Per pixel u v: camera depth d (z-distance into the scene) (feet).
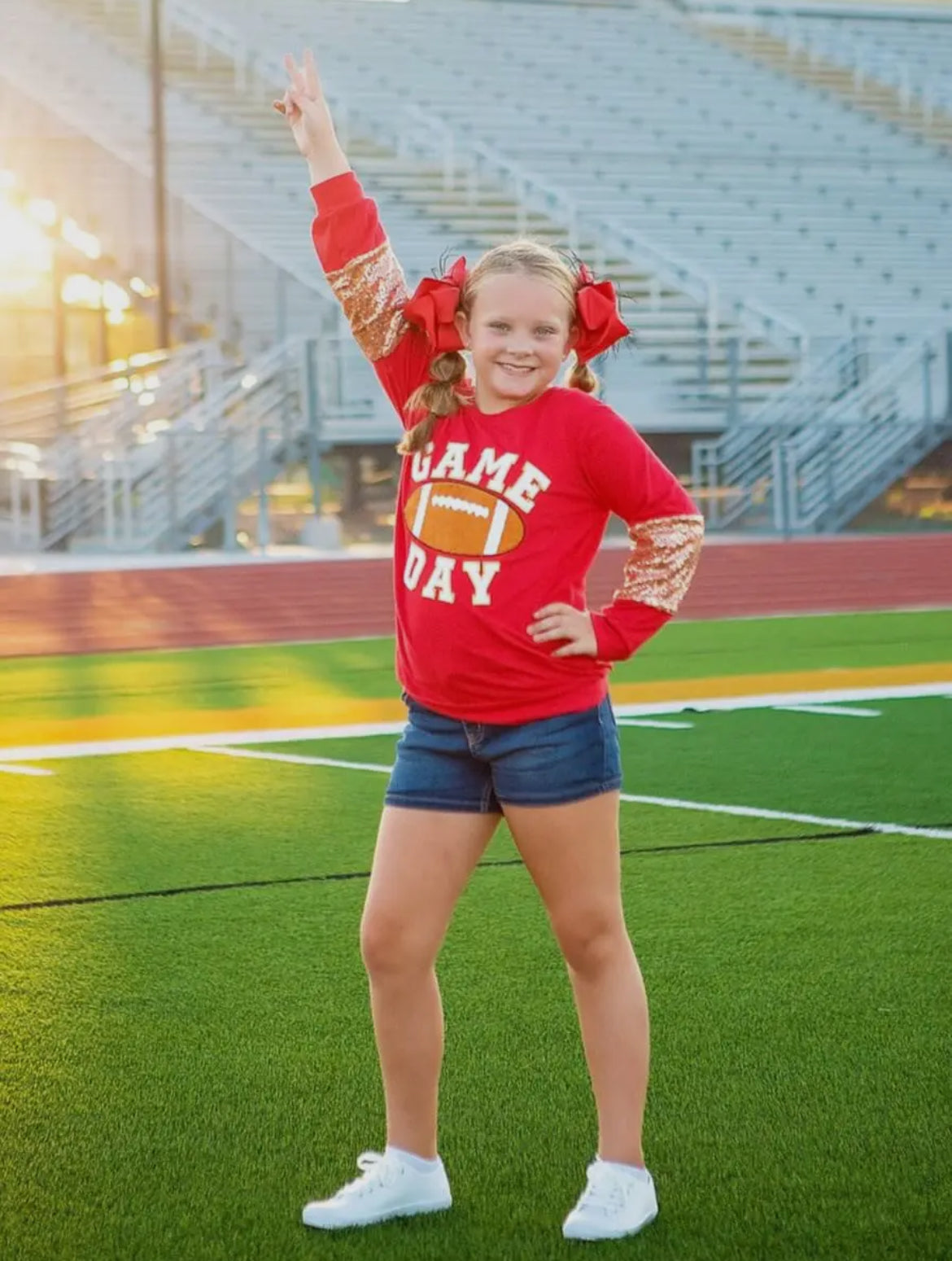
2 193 104.58
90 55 116.98
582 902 12.14
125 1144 13.47
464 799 12.14
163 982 17.63
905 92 131.64
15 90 110.11
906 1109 14.07
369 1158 12.77
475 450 11.86
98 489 80.53
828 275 106.83
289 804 26.68
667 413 91.45
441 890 12.16
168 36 120.88
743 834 24.30
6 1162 13.12
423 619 11.93
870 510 87.51
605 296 12.06
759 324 99.19
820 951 18.61
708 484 86.94
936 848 23.41
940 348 89.86
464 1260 11.57
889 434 86.94
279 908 20.56
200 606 58.34
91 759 30.81
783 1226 12.02
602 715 12.09
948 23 148.56
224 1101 14.39
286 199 104.88
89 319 110.22
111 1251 11.68
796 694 38.19
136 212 102.78
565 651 11.71
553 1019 16.42
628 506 11.75
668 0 141.59
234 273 100.01
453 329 11.96
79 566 69.26
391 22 130.52
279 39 125.39
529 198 109.29
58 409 88.63
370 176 108.78
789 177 117.60
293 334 97.25
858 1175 12.84
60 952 18.69
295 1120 13.97
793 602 61.57
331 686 41.63
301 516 82.84
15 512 81.51
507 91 123.95
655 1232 11.98
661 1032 15.99
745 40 142.00
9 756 31.07
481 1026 16.24
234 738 33.19
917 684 39.81
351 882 21.81
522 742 11.87
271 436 80.79
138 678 43.52
